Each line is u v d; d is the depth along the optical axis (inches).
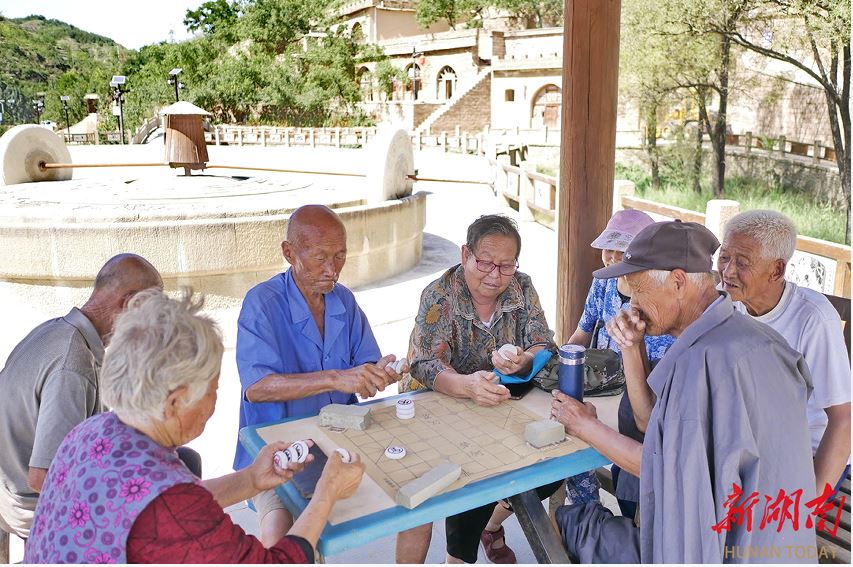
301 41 1754.4
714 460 65.7
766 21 703.1
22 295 249.3
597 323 121.3
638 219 118.6
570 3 144.3
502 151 665.0
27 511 87.0
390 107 1494.8
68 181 365.4
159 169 644.7
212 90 1611.7
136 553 50.4
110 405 54.7
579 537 84.0
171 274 241.1
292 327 98.7
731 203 214.5
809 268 184.9
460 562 105.0
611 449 77.1
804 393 68.7
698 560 66.1
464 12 1745.8
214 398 58.4
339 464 67.1
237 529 55.4
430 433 83.7
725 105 766.5
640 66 773.9
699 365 66.2
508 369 97.0
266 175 445.4
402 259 316.2
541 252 362.9
